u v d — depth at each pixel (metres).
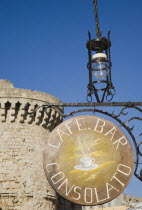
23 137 30.84
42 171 30.92
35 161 30.77
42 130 31.70
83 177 9.25
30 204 29.58
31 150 30.88
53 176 9.25
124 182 9.22
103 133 9.49
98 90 9.85
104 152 9.38
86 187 9.19
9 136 30.64
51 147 9.41
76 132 9.51
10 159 30.19
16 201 29.28
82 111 9.83
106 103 9.77
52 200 31.23
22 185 29.80
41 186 30.56
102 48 10.16
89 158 9.34
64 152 9.38
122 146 9.41
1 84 32.84
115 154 9.38
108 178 9.24
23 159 30.41
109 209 61.53
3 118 30.80
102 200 9.13
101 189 9.19
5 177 29.66
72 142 9.45
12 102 30.66
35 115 31.20
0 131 30.69
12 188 29.53
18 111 30.97
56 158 9.35
